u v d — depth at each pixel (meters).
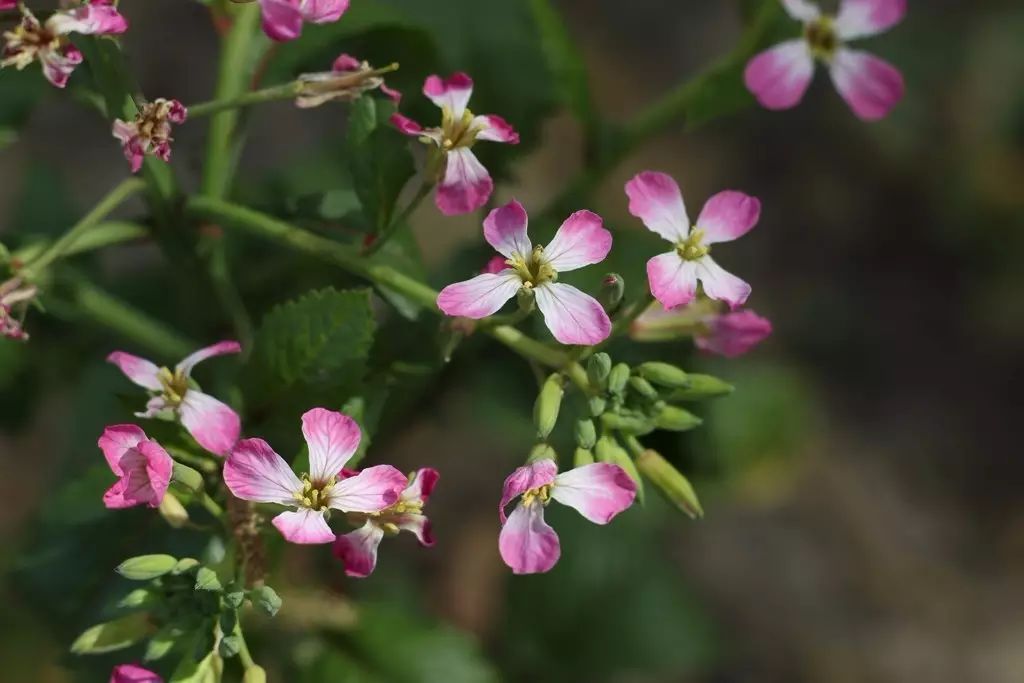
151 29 0.96
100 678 0.54
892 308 1.06
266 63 0.55
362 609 0.57
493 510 0.87
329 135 0.73
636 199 0.50
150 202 0.53
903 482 0.99
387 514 0.50
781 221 1.08
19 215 0.63
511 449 0.88
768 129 1.10
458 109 0.51
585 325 0.50
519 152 0.57
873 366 1.04
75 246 0.53
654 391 0.50
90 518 0.54
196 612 0.50
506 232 0.50
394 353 0.53
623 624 0.66
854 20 0.54
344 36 0.55
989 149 1.08
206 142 0.54
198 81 0.95
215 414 0.50
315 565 0.61
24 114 0.56
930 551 0.96
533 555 0.49
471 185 0.51
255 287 0.58
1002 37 1.09
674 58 1.10
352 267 0.52
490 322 0.51
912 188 1.09
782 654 0.90
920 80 1.09
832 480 0.98
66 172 0.90
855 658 0.90
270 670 0.57
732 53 0.56
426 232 0.91
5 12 0.50
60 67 0.50
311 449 0.49
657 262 0.50
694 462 0.58
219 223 0.53
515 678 0.66
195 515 0.54
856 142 1.10
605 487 0.50
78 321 0.58
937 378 1.04
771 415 0.68
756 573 0.93
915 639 0.92
